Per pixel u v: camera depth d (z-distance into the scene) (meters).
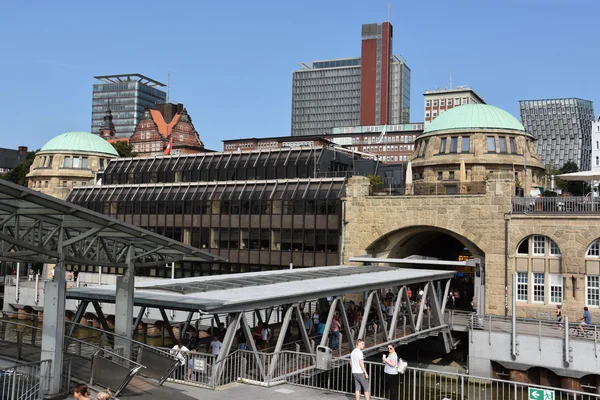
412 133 184.12
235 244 56.34
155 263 21.12
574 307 39.84
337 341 27.20
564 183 81.75
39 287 56.91
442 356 40.09
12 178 108.62
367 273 35.06
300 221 52.56
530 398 16.72
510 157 56.28
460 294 59.56
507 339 35.09
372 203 48.50
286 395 18.16
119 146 114.12
